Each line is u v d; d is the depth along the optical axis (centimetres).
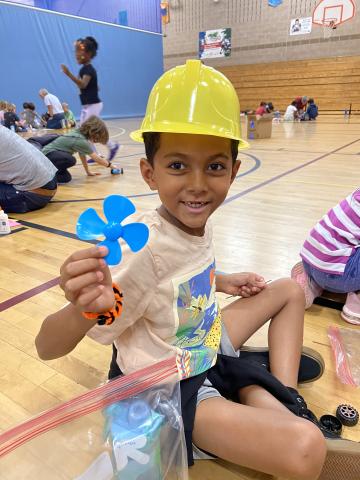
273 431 70
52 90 1052
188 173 71
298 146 562
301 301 108
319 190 316
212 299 89
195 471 85
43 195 279
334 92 1123
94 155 389
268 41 1160
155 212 81
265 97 1223
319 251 141
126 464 68
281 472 70
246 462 73
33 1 1295
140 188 344
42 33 1000
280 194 308
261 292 107
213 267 90
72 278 53
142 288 74
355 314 139
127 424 70
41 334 73
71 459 66
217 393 82
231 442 73
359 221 136
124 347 80
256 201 290
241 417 73
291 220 246
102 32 1134
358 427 96
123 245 73
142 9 1290
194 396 77
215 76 73
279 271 177
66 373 115
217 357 88
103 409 70
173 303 79
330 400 105
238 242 212
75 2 1334
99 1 1319
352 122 913
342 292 145
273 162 444
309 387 109
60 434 66
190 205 73
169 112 70
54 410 68
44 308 150
